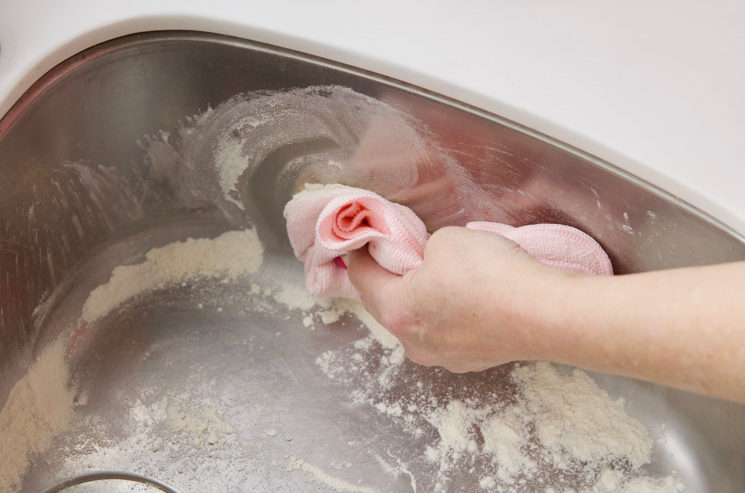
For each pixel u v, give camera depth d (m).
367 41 0.64
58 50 0.63
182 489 0.77
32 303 0.76
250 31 0.66
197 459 0.79
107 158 0.77
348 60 0.65
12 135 0.64
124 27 0.66
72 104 0.69
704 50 0.64
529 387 0.82
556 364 0.82
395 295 0.60
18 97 0.62
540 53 0.64
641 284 0.42
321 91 0.70
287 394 0.82
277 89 0.71
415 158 0.74
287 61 0.67
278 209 0.86
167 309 0.87
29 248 0.73
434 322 0.55
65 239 0.78
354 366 0.84
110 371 0.83
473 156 0.70
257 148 0.79
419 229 0.76
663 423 0.78
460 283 0.52
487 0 0.67
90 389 0.81
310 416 0.81
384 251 0.67
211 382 0.83
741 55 0.64
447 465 0.78
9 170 0.66
